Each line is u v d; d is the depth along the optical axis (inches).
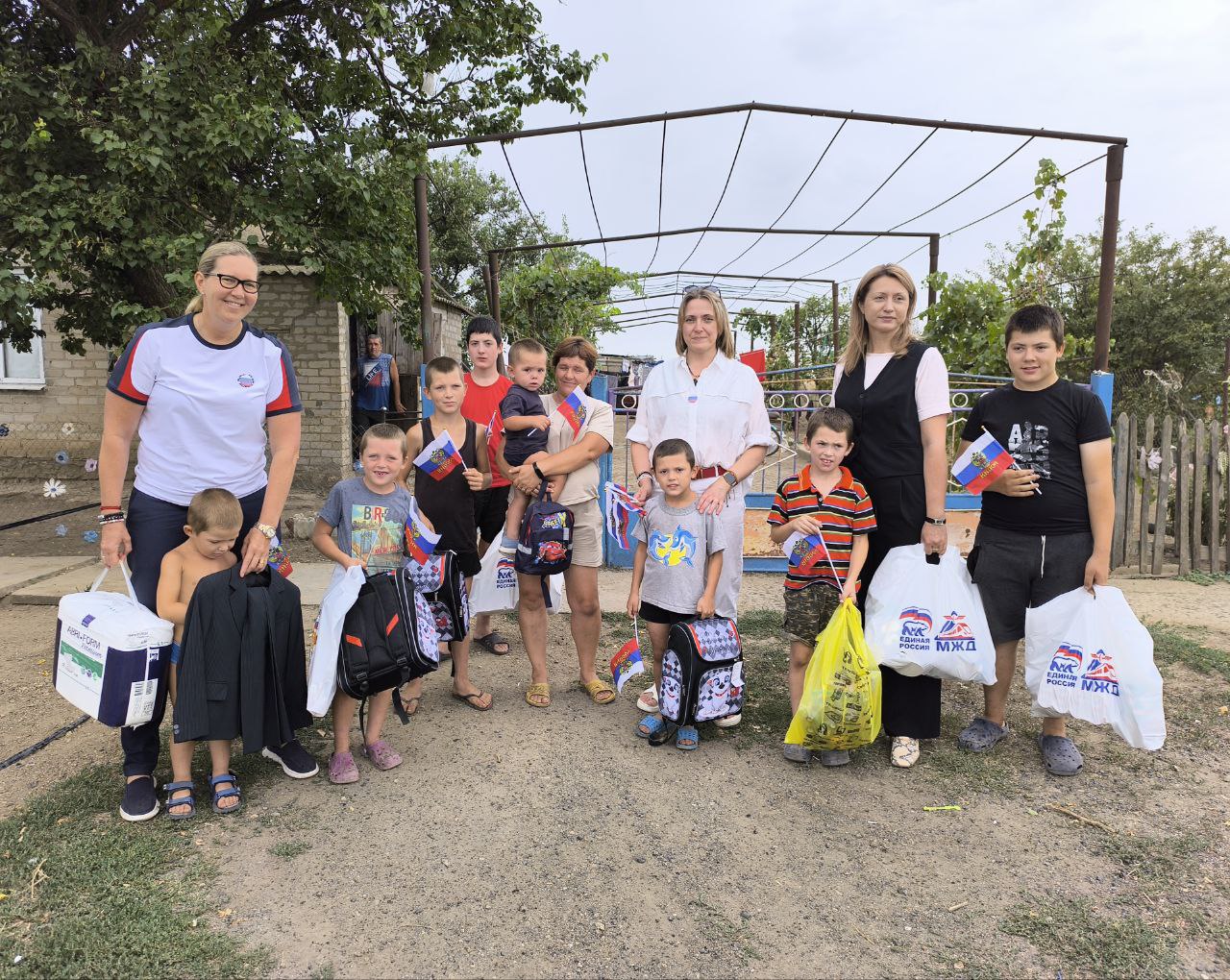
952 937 90.0
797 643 135.5
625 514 148.0
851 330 135.7
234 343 113.7
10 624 200.2
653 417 142.3
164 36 259.0
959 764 131.0
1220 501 264.5
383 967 84.1
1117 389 542.3
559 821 113.0
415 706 148.8
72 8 274.7
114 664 104.0
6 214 231.1
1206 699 156.1
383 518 127.1
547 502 141.6
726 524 135.0
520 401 149.4
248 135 239.9
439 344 579.2
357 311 323.3
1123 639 120.8
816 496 130.8
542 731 141.7
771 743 138.6
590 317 631.2
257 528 114.5
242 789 120.4
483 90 359.9
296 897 94.9
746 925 91.8
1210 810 117.0
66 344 300.4
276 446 121.0
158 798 115.7
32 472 397.7
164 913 90.4
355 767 123.6
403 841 107.3
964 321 347.9
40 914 90.0
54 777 123.6
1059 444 125.0
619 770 128.2
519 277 565.0
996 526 131.0
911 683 130.9
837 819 114.7
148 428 112.5
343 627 115.0
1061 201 307.4
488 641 183.3
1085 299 572.1
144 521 112.4
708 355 138.1
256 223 268.2
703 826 112.2
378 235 298.0
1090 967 85.3
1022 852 106.5
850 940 89.5
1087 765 131.2
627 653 141.1
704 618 134.8
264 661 111.7
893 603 126.0
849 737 122.2
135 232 237.9
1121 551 258.2
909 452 127.7
